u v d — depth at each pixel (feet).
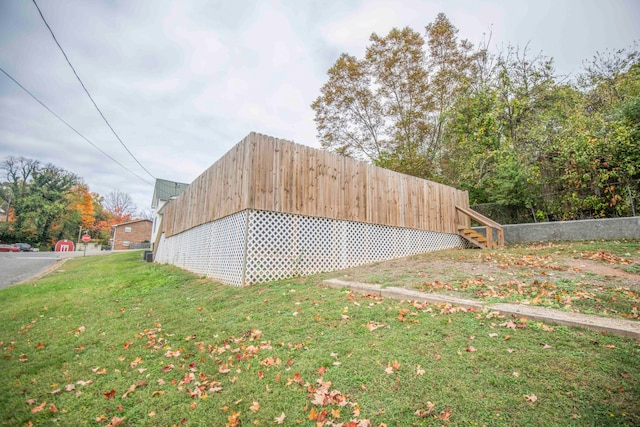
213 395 8.56
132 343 12.89
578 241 31.22
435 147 58.80
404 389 7.90
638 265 18.29
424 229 36.68
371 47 57.21
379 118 61.62
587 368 7.93
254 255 22.17
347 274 23.44
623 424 6.06
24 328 15.79
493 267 21.16
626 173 29.35
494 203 43.52
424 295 14.97
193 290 22.95
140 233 132.16
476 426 6.43
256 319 14.40
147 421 7.63
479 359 8.89
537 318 11.09
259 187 22.94
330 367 9.32
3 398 8.87
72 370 10.59
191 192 38.50
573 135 32.96
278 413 7.51
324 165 27.63
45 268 49.60
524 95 41.75
